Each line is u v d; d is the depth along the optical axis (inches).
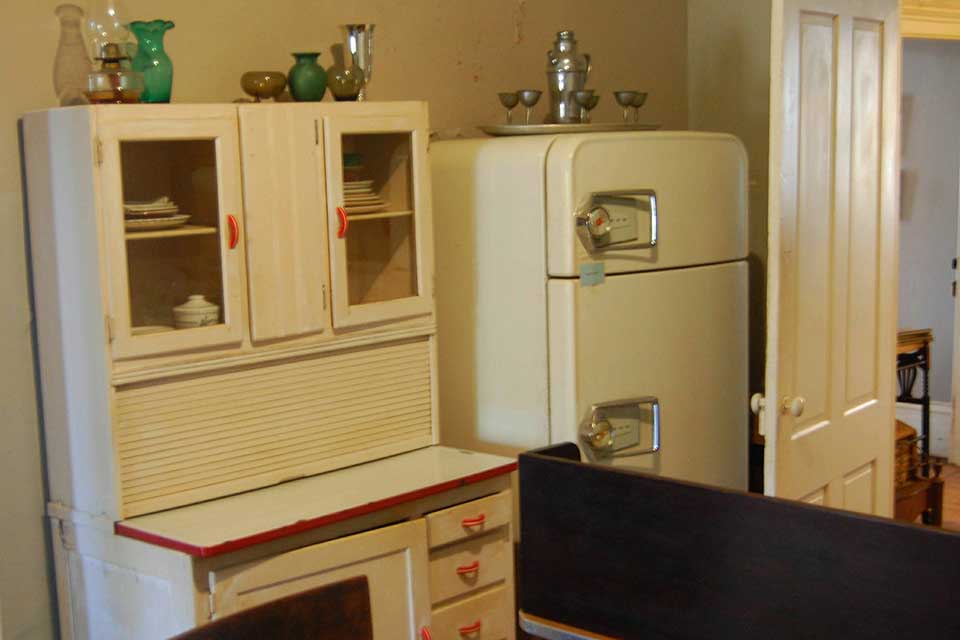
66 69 101.6
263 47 116.3
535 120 145.9
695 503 61.2
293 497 98.7
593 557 66.0
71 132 91.0
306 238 102.0
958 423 228.2
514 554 117.3
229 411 99.1
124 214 91.0
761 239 156.6
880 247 131.6
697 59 164.9
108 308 90.7
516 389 117.2
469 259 119.2
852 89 122.8
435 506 102.3
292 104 100.2
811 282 118.1
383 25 127.1
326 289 104.2
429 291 112.7
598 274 113.7
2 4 97.1
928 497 177.6
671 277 121.6
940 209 230.4
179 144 94.0
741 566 59.8
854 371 129.0
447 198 120.3
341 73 109.7
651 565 63.5
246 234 97.8
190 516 93.9
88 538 96.3
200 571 86.4
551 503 67.7
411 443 113.7
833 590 56.8
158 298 94.1
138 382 93.1
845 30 120.6
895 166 132.9
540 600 69.0
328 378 106.0
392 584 98.3
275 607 63.7
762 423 115.4
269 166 98.7
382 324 109.2
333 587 66.0
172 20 108.4
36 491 102.1
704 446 127.7
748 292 134.3
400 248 111.0
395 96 128.8
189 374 96.1
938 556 53.3
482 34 137.9
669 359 122.3
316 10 120.9
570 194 110.6
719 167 126.4
